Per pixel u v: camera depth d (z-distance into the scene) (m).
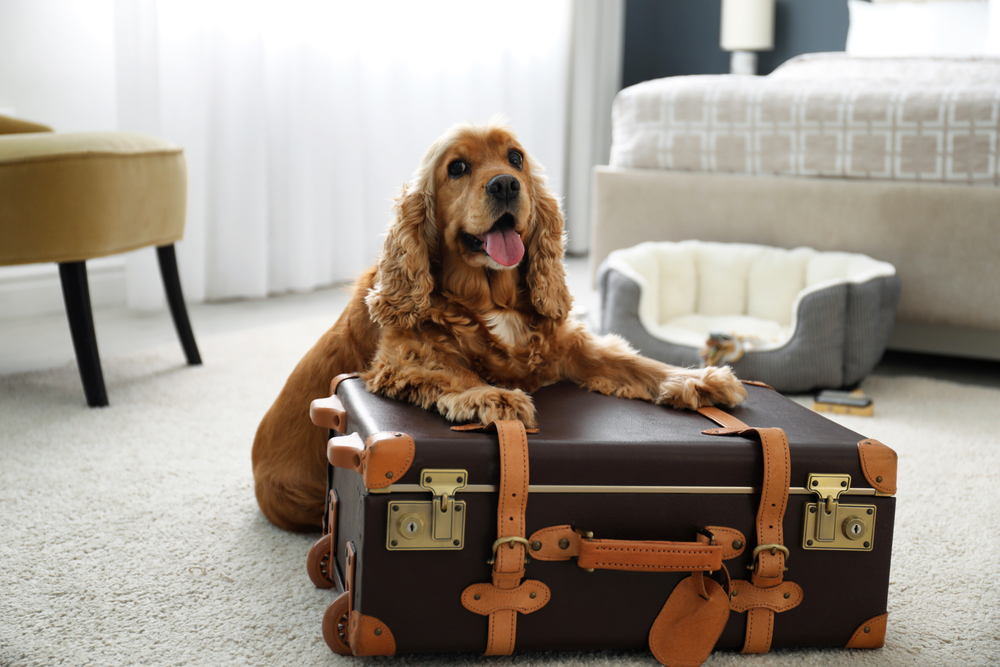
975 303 2.93
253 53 3.91
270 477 1.61
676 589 1.24
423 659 1.25
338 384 1.50
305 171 4.20
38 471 1.96
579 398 1.50
